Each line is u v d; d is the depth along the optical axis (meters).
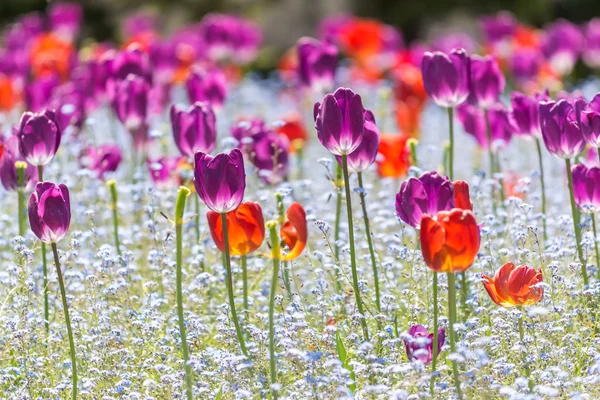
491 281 5.34
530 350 5.54
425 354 5.20
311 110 14.60
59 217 5.19
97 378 5.69
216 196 5.20
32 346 6.07
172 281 6.98
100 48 13.05
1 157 7.23
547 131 6.18
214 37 13.98
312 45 9.72
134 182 9.08
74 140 9.67
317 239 7.83
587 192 6.23
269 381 5.48
